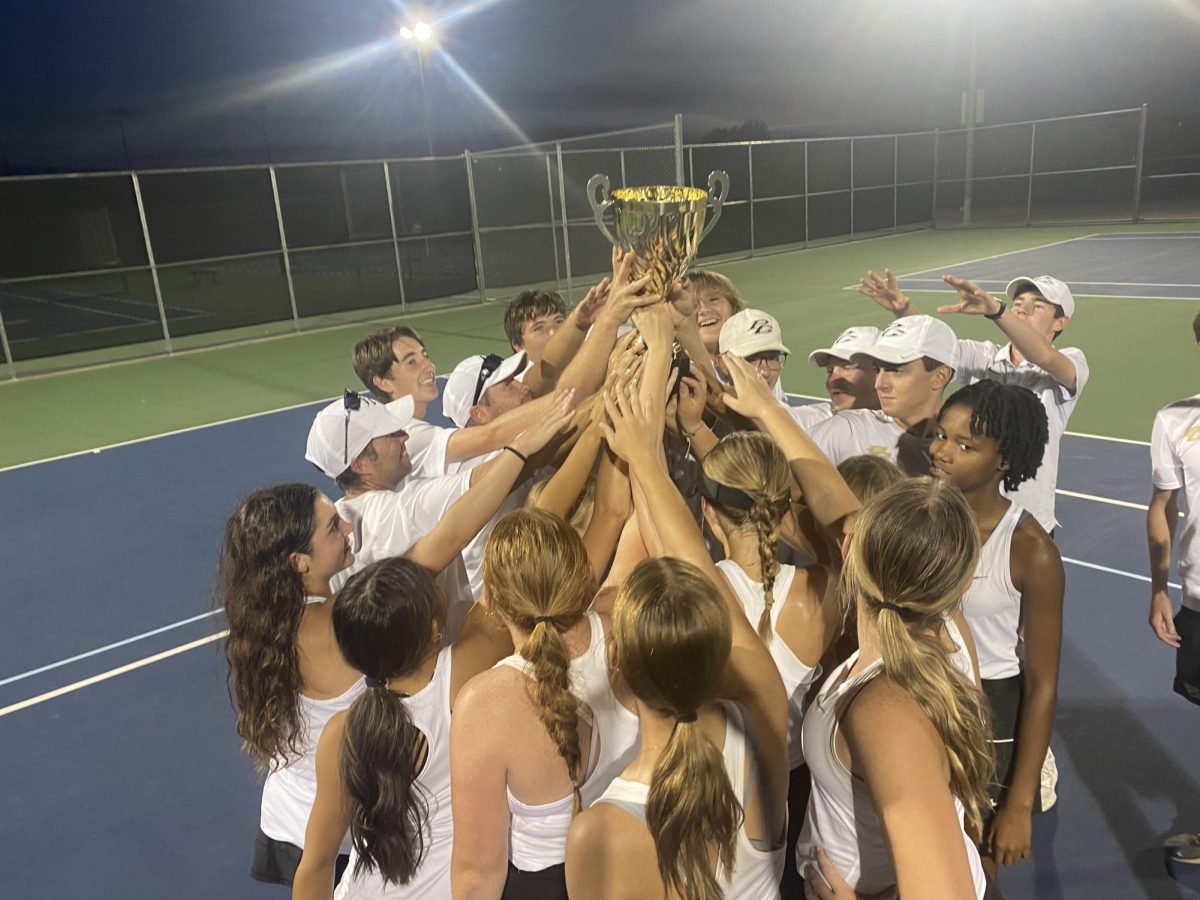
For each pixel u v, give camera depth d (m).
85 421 11.33
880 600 1.58
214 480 8.57
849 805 1.63
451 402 4.02
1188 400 3.10
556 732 1.73
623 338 2.30
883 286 3.96
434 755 2.03
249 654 2.30
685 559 1.91
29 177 13.80
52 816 3.82
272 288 23.88
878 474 2.45
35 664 5.20
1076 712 4.04
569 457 2.46
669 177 18.97
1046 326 3.92
